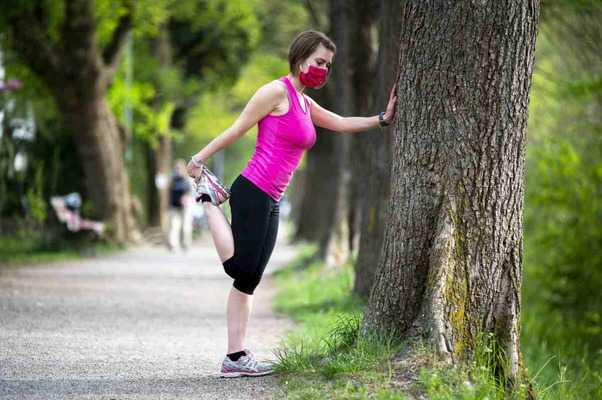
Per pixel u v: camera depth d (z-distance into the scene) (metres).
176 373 8.30
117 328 11.76
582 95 18.48
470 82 7.54
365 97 18.39
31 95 29.48
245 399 7.09
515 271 7.66
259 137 7.77
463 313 7.45
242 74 44.09
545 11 16.78
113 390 7.41
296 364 8.01
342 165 24.45
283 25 38.47
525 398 7.29
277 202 7.86
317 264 23.47
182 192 33.34
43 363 8.69
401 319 7.75
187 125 51.97
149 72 39.22
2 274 19.56
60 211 29.30
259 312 14.78
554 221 22.22
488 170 7.56
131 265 24.94
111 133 30.88
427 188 7.66
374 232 14.58
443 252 7.48
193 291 18.06
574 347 17.45
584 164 20.95
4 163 26.69
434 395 6.58
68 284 18.05
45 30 28.67
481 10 7.49
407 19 7.82
